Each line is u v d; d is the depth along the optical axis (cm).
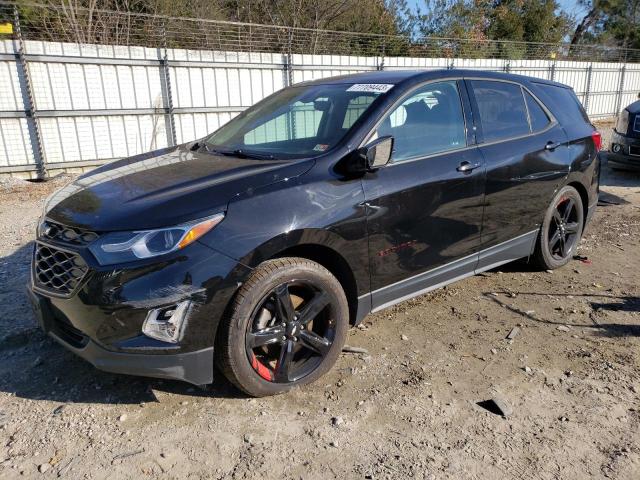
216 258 275
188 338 274
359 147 338
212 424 286
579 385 321
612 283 475
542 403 304
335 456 262
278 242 291
